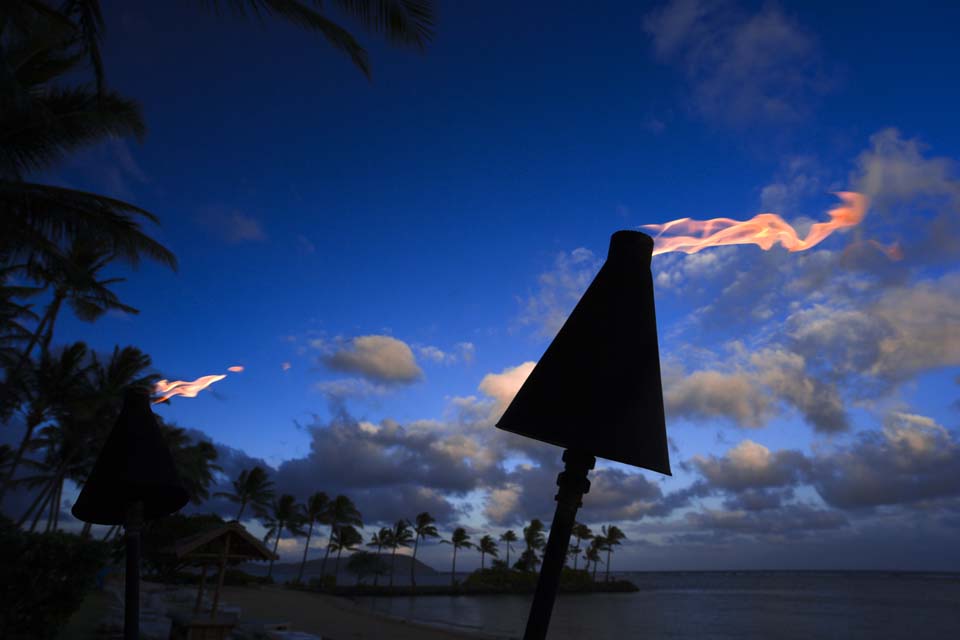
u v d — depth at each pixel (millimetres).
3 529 8227
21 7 7035
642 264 1246
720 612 67062
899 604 80562
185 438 37219
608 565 127000
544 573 1006
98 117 10016
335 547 87250
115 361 25562
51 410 22938
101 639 11508
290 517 77188
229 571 54594
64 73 10125
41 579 8008
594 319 1152
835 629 48875
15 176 9195
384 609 57469
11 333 19750
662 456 1065
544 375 1114
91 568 8430
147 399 1922
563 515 1032
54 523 26953
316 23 6875
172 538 38250
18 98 6938
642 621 55031
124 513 1878
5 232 10023
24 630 7891
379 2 6254
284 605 38344
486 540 110000
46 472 29469
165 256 10789
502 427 1099
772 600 91938
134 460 1768
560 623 52688
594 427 1027
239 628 17297
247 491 61469
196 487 39281
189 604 25328
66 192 9766
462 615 57219
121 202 10211
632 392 1082
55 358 22484
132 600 1654
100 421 26453
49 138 9711
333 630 26875
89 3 6980
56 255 10758
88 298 17906
